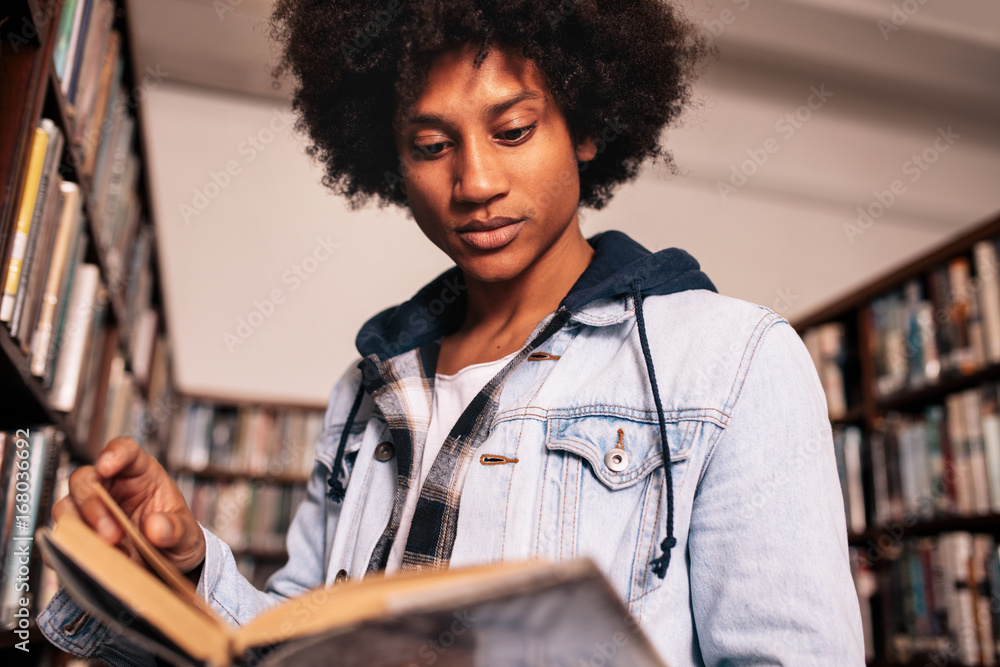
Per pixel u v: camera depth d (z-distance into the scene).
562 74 0.76
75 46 1.22
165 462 3.48
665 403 0.69
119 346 2.04
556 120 0.77
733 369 0.67
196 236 4.20
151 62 3.89
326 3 0.95
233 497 3.87
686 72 1.03
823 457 0.64
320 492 0.98
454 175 0.75
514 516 0.69
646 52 0.90
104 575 0.46
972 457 2.09
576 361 0.77
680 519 0.65
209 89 4.12
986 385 2.06
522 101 0.73
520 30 0.74
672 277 0.78
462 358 0.84
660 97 0.95
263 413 4.00
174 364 3.62
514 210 0.73
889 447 2.43
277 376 4.24
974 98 4.04
